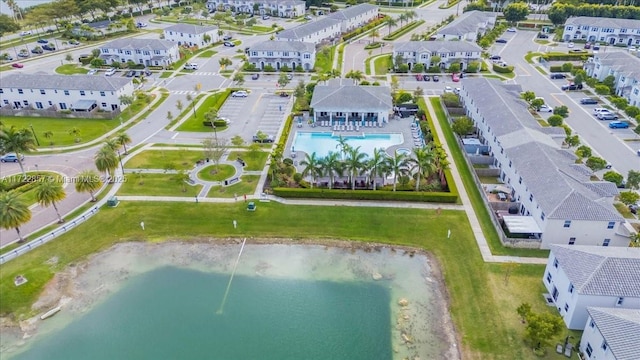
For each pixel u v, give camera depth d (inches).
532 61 6181.1
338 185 3395.7
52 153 3941.9
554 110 4345.5
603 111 4475.9
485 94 4207.7
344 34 7598.4
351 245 2834.6
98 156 3312.0
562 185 2716.5
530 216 2859.3
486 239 2817.4
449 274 2571.4
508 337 2161.7
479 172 3484.3
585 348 2030.0
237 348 2188.7
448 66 5905.5
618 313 1915.6
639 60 5078.7
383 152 3440.0
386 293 2477.9
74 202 3262.8
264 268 2674.7
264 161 3764.8
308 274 2625.5
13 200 2714.1
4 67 6240.2
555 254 2310.5
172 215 3112.7
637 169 3511.3
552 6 7859.3
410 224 2984.7
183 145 4050.2
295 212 3122.5
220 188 3388.3
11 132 3508.9
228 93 5177.2
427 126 4163.4
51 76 4906.5
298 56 5984.3
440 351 2123.5
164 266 2706.7
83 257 2773.1
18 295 2487.7
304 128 4311.0
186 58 6569.9
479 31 7101.4
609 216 2544.3
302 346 2187.5
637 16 7317.9
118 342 2229.3
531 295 2390.5
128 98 4697.3
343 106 4330.7
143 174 3587.6
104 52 6368.1
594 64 5477.4
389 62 6205.7
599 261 2140.7
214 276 2628.0
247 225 3016.7
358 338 2218.3
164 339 2241.6
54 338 2255.2
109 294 2511.1
